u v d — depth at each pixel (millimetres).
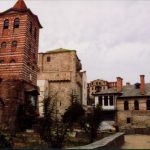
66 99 55688
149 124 46812
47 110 18078
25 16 40031
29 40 40438
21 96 36219
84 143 21875
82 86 64562
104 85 92812
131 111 48500
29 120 33656
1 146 17344
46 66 59625
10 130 30922
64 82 57375
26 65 38719
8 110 35188
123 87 53406
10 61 38281
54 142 17422
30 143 20547
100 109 23469
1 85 37000
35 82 41812
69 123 19531
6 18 40781
